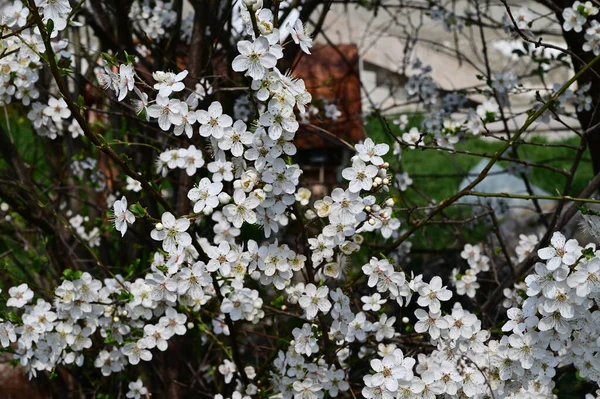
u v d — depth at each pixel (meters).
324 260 2.39
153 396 3.43
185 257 2.20
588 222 2.36
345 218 2.12
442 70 7.66
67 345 2.64
